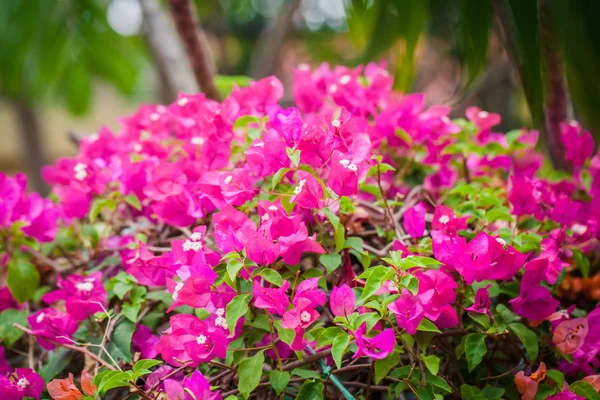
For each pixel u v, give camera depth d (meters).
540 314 1.24
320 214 1.25
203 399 1.16
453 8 1.46
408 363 1.27
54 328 1.30
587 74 1.36
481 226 1.34
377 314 1.17
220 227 1.22
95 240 1.44
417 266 1.18
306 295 1.18
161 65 2.42
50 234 1.45
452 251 1.21
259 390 1.24
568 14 1.31
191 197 1.32
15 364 1.45
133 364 1.25
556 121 1.52
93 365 1.32
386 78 1.52
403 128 1.45
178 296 1.18
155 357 1.31
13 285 1.39
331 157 1.25
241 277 1.24
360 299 1.18
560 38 1.35
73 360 1.36
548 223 1.39
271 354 1.25
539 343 1.29
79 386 1.33
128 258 1.36
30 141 4.82
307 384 1.19
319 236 1.30
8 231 1.43
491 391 1.23
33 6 2.95
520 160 1.42
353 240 1.26
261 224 1.22
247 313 1.24
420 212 1.30
